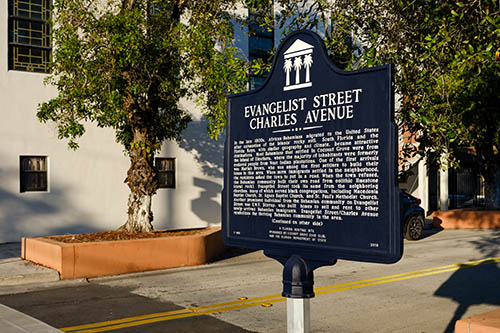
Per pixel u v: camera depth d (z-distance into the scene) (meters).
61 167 16.23
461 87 11.16
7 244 14.95
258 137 4.36
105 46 11.17
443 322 7.49
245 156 4.47
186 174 19.03
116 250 11.15
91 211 16.83
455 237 18.61
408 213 17.53
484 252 14.76
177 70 12.67
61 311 8.04
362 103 3.62
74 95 11.27
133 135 13.77
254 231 4.36
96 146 16.94
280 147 4.17
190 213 19.11
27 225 15.54
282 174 4.14
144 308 8.23
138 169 13.16
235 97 4.58
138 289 9.70
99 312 7.98
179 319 7.59
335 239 3.73
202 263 12.62
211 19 12.59
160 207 18.36
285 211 4.11
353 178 3.65
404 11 7.49
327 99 3.84
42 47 16.22
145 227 13.16
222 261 13.15
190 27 12.62
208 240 13.02
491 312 5.96
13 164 15.34
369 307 8.38
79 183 16.59
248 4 9.09
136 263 11.43
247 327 7.19
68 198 16.34
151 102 13.08
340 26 8.30
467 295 9.26
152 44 11.49
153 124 13.27
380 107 3.51
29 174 15.79
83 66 11.23
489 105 15.66
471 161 27.05
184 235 12.92
